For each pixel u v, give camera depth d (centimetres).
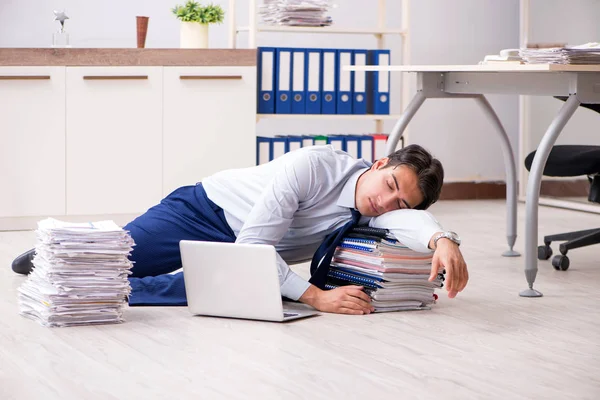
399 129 359
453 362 222
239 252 257
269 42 560
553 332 255
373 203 267
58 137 460
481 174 607
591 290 318
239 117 486
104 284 256
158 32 537
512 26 606
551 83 312
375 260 267
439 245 243
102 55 462
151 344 236
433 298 283
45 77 453
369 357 226
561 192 576
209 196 294
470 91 349
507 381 208
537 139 590
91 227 261
